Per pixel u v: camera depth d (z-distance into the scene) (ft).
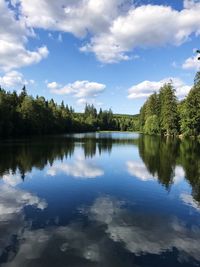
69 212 44.34
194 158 103.50
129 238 34.94
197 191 57.77
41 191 57.06
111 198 52.39
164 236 35.68
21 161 95.30
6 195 53.88
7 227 37.86
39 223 39.45
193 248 32.60
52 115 361.30
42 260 29.40
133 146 161.17
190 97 222.69
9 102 275.80
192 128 223.51
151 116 317.83
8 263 28.73
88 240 34.12
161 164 90.22
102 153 123.54
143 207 47.26
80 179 68.69
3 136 226.99
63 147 151.94
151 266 28.60
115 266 28.55
